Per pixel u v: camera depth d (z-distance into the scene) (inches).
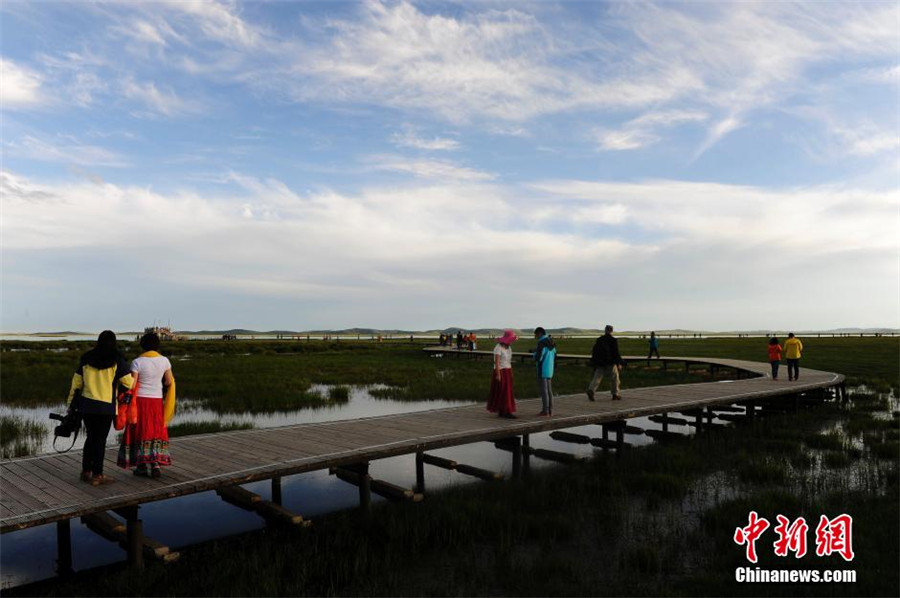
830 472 383.2
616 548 258.2
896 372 1125.7
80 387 258.5
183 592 222.1
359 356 1847.9
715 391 633.6
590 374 1080.2
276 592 216.7
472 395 796.0
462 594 215.2
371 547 265.6
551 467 426.3
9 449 454.3
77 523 319.3
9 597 225.1
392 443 346.0
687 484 353.4
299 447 336.8
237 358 1674.5
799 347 776.3
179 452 326.3
